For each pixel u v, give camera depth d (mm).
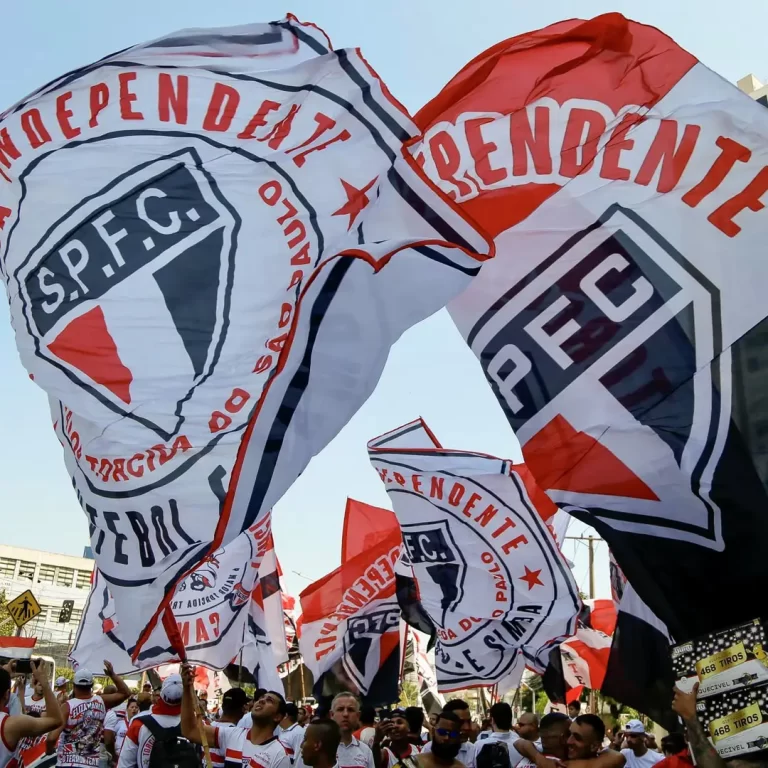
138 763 6516
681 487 5207
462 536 9344
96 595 7840
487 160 5910
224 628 8773
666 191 5676
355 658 10961
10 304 5168
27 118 5191
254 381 5031
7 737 4891
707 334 5422
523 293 5766
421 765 5973
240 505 4664
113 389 4934
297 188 5348
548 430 5551
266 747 6156
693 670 4316
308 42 5516
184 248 5156
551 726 6039
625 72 5844
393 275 5297
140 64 5254
